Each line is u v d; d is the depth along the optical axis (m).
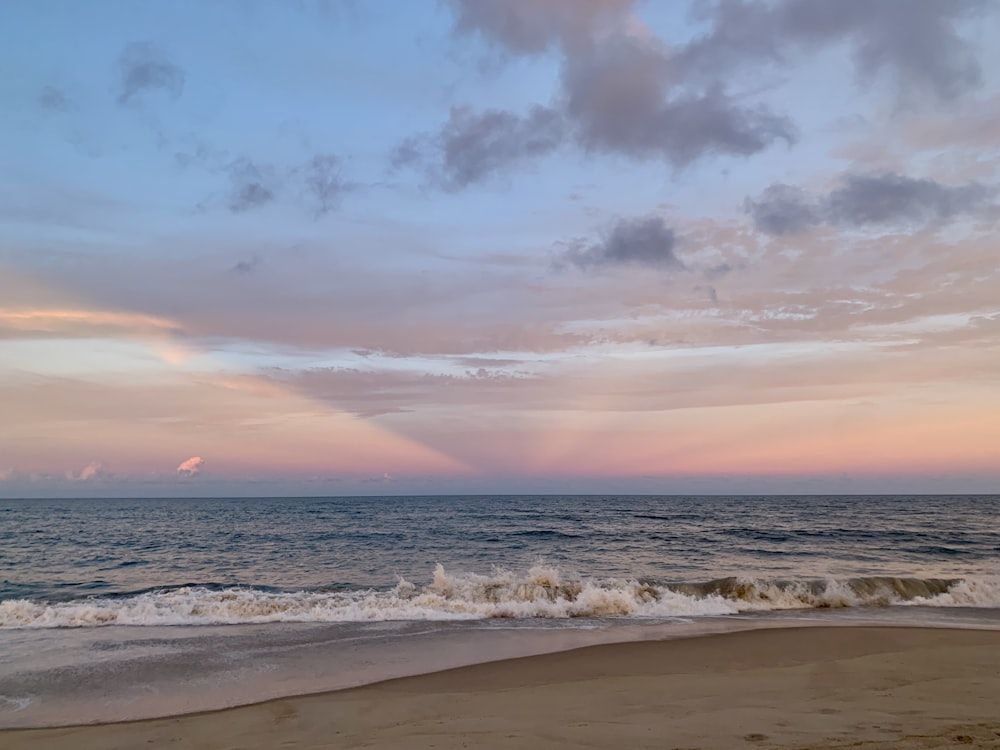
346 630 12.20
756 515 63.81
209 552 27.89
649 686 8.05
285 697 8.07
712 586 16.05
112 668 9.52
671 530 41.53
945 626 12.57
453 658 10.13
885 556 26.33
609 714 6.65
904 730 5.58
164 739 6.56
